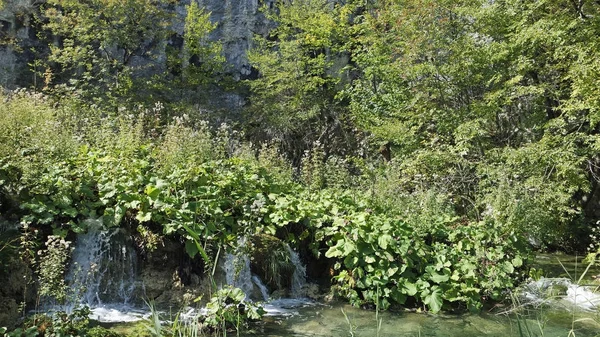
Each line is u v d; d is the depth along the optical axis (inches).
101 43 632.4
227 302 257.4
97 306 270.8
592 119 400.2
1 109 317.4
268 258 310.7
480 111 469.4
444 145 487.8
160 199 291.0
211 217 299.6
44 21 705.6
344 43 724.0
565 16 432.1
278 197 345.1
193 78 689.0
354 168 604.7
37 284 252.2
